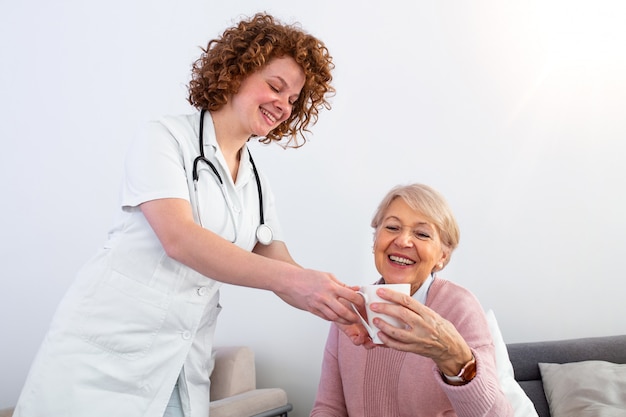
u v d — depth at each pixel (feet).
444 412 4.25
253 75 4.29
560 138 7.98
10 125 9.48
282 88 4.32
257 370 8.46
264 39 4.28
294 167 8.70
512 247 7.91
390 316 3.39
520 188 8.00
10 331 9.04
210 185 4.25
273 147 8.80
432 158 8.26
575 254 7.79
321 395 4.79
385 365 4.42
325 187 8.55
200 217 4.18
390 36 8.59
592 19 8.08
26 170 9.36
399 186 4.82
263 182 4.95
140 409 4.02
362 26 8.68
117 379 3.97
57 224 9.17
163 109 9.13
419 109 8.39
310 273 3.50
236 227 4.39
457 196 8.13
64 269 9.06
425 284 4.67
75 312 3.99
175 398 4.25
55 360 3.91
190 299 4.17
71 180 9.23
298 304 3.57
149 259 4.08
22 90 9.52
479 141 8.16
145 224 4.07
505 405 3.76
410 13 8.55
